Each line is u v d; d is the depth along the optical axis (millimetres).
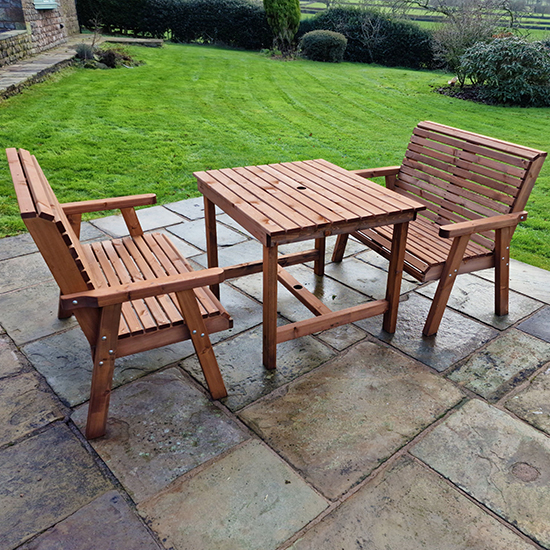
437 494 1789
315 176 2885
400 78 12836
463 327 2824
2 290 3064
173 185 5031
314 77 12242
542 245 4004
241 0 16375
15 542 1585
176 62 12805
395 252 2547
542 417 2168
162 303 2143
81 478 1822
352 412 2174
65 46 13047
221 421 2105
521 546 1608
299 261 3211
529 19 15570
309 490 1792
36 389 2270
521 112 9719
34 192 1670
